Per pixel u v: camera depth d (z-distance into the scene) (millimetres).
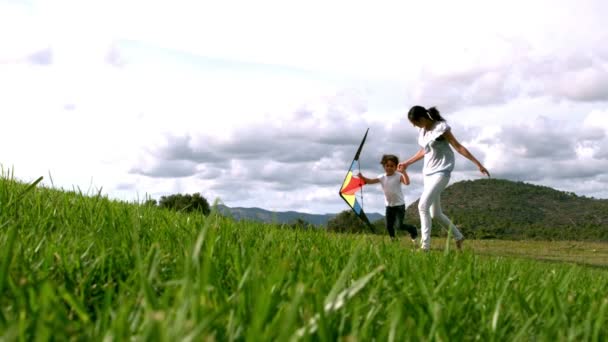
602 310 1865
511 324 2000
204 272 1404
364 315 1823
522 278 3004
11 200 3850
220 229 3631
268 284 1618
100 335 1378
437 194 8930
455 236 9094
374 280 2424
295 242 3740
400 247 4098
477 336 1791
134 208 4781
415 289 2150
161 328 1100
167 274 2318
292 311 1181
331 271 2699
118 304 1771
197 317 1284
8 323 1350
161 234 3408
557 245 11500
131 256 2463
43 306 1292
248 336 1283
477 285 2688
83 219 3873
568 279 2693
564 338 1714
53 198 4633
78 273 2182
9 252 1637
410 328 1466
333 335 1497
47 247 2451
